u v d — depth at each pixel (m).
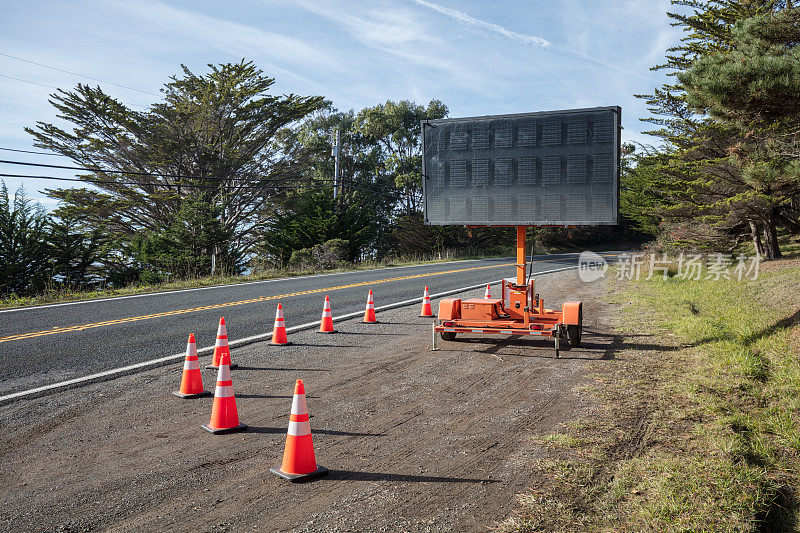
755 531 3.69
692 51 19.25
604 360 8.74
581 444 5.22
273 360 8.93
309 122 58.81
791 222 19.53
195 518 3.95
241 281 21.95
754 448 5.00
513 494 4.24
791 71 7.59
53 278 24.39
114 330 11.19
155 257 29.70
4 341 10.11
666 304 14.20
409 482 4.50
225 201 41.16
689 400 6.47
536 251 48.94
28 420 6.09
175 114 41.81
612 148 8.59
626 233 62.62
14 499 4.25
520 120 9.12
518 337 10.90
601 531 3.69
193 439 5.57
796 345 8.19
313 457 4.73
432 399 6.83
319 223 35.81
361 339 10.64
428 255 43.81
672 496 4.06
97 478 4.64
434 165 9.70
